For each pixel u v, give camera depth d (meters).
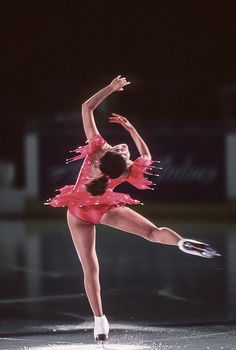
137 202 15.18
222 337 16.69
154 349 15.55
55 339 16.77
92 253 15.34
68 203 15.27
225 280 25.31
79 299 22.20
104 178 14.98
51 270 28.30
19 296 22.83
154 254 32.78
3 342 16.47
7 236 41.47
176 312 19.91
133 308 20.59
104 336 15.32
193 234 40.78
